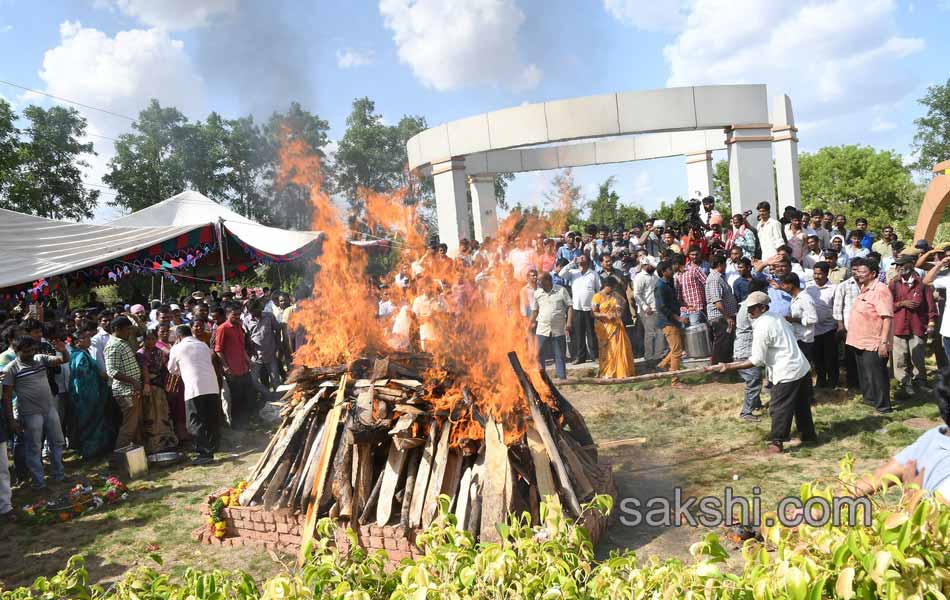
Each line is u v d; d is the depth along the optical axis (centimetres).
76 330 1130
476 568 265
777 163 1686
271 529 582
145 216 2144
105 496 741
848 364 932
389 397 573
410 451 562
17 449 836
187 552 591
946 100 5653
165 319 1160
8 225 1689
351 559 306
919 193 4697
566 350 1330
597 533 524
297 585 278
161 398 973
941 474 289
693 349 990
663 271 1066
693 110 1497
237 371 1035
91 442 945
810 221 1440
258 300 1443
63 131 4734
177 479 816
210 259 2430
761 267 1126
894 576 204
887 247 1378
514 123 1583
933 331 1000
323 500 559
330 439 573
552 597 250
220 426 946
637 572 257
